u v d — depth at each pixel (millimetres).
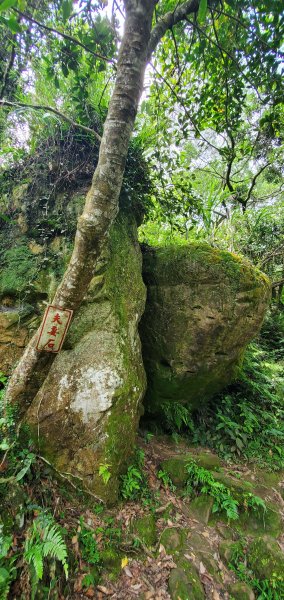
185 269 3299
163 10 2682
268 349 6469
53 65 2600
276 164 6117
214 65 3080
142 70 1742
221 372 3594
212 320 3174
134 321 3027
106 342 2600
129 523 2324
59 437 2344
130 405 2670
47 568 1716
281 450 3643
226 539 2490
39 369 2004
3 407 2041
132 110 1723
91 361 2512
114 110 1698
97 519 2215
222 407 3973
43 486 2131
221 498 2736
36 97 3035
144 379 3127
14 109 2238
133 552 2152
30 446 2230
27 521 1829
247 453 3561
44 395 2387
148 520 2387
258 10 2324
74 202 2924
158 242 5184
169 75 3301
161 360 3451
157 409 3586
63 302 1845
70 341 2527
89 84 2943
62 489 2236
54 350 1945
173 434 3504
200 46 2785
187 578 2074
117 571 2008
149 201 3855
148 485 2738
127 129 1717
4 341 2615
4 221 3074
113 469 2426
